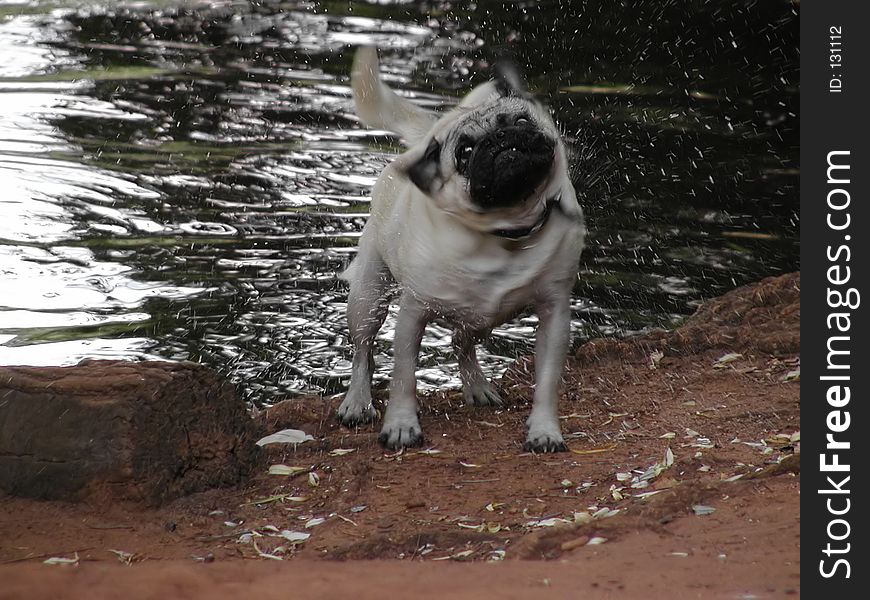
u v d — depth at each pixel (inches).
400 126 360.8
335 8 1247.5
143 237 581.9
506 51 1061.1
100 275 529.0
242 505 309.1
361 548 265.3
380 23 1182.9
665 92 926.4
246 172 697.6
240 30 1135.0
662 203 661.9
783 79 966.4
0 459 308.0
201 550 276.4
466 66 1001.5
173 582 225.1
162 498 305.3
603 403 389.4
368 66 348.8
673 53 1051.9
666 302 516.1
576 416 376.2
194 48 1053.2
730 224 625.0
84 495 301.7
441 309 341.7
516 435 363.9
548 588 213.0
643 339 450.3
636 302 516.1
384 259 370.0
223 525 295.9
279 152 741.9
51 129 768.9
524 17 1194.0
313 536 283.9
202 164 710.5
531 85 941.2
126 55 1010.7
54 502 303.3
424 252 332.8
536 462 331.9
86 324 475.2
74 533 286.0
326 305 505.4
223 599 213.3
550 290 335.6
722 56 1039.0
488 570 226.7
